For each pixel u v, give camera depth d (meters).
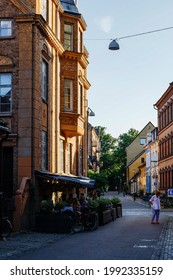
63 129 31.44
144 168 97.25
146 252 14.91
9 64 25.22
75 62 32.34
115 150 142.25
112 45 24.14
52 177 24.80
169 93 62.09
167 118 64.25
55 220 22.11
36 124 25.12
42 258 13.34
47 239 19.20
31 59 25.08
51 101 28.88
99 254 14.28
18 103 25.00
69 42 32.94
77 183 27.77
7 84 25.30
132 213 42.28
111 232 22.52
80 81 34.22
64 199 31.92
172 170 60.25
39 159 25.59
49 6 28.62
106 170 137.00
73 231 22.53
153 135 81.44
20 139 24.81
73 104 32.16
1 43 25.41
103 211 27.53
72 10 33.44
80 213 23.89
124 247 16.23
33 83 25.03
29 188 24.03
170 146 62.06
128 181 122.25
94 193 39.78
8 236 19.94
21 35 25.22
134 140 125.25
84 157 39.22
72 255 14.02
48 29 27.17
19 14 25.20
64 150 32.56
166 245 17.03
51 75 29.02
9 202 22.34
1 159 20.25
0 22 25.53
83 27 34.84
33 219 23.98
